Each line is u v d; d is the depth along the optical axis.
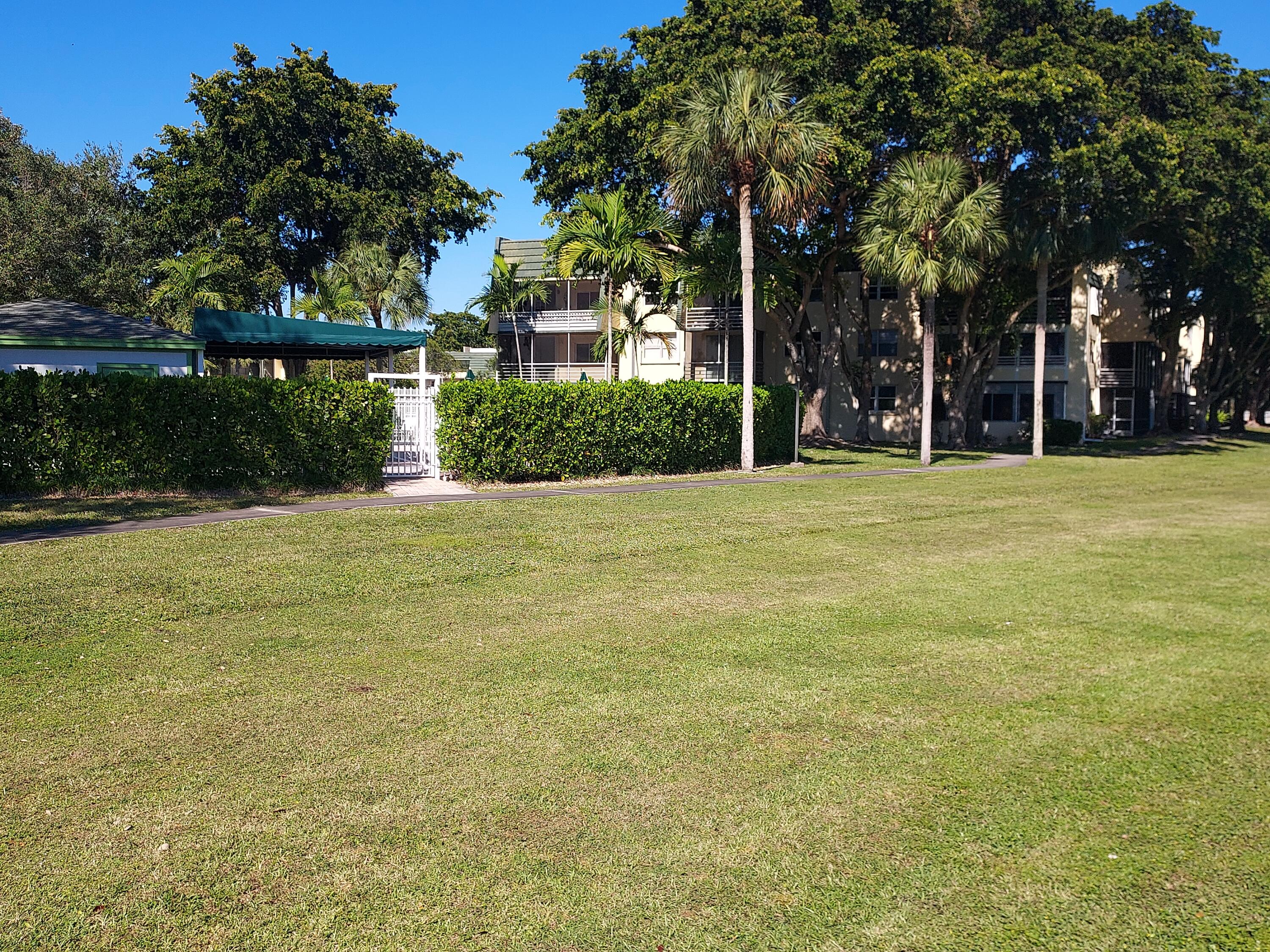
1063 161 27.09
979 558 11.05
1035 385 32.47
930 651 6.90
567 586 9.12
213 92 39.78
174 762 4.72
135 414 14.84
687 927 3.33
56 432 14.42
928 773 4.64
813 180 23.80
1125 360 48.81
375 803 4.27
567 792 4.41
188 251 40.88
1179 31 33.56
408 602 8.31
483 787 4.47
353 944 3.21
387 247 41.66
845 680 6.18
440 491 17.36
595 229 30.42
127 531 11.50
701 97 23.55
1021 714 5.51
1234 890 3.56
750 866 3.75
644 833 4.01
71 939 3.22
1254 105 35.00
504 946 3.21
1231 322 46.38
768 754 4.88
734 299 42.06
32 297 36.25
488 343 73.38
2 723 5.21
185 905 3.43
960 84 26.77
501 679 6.14
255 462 15.84
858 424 37.50
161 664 6.34
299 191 39.78
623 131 28.92
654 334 37.47
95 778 4.51
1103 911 3.42
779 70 24.67
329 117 42.38
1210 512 16.25
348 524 12.59
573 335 46.31
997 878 3.65
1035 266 33.59
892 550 11.57
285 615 7.74
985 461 30.66
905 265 26.31
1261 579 9.84
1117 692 5.93
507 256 46.97
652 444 21.67
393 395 17.02
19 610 7.52
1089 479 23.20
